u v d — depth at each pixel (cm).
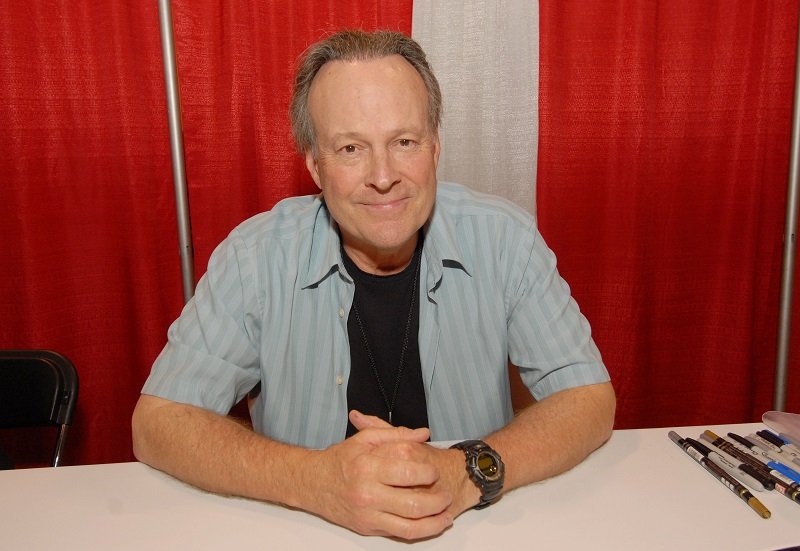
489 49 178
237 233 118
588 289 196
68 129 172
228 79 176
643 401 203
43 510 77
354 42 101
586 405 95
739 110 187
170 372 101
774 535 70
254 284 112
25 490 82
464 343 117
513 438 86
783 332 193
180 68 173
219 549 69
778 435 90
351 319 117
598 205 191
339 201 103
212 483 81
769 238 196
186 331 107
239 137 179
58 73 169
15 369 126
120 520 75
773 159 191
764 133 188
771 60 184
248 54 175
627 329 196
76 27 168
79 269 179
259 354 115
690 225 195
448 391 116
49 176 173
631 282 193
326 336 115
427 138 104
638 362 200
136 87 173
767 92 186
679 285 199
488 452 79
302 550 69
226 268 112
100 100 172
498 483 75
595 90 183
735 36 183
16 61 165
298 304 114
